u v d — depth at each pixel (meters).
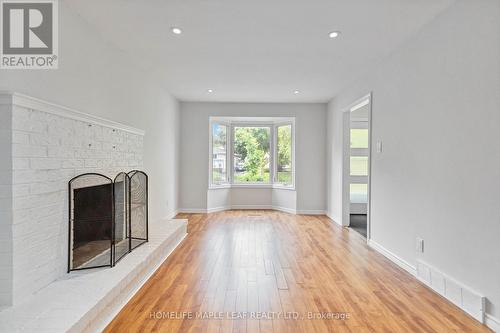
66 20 2.59
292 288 2.79
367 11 2.66
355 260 3.59
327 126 6.58
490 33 2.13
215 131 7.06
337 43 3.35
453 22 2.51
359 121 6.95
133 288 2.66
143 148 4.37
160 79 4.84
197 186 6.69
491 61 2.13
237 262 3.48
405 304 2.49
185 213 6.57
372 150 4.13
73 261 2.62
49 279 2.32
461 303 2.40
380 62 3.91
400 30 3.02
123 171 3.61
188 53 3.71
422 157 2.96
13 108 1.97
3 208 1.97
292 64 4.07
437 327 2.15
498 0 2.07
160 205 5.22
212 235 4.73
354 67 4.17
